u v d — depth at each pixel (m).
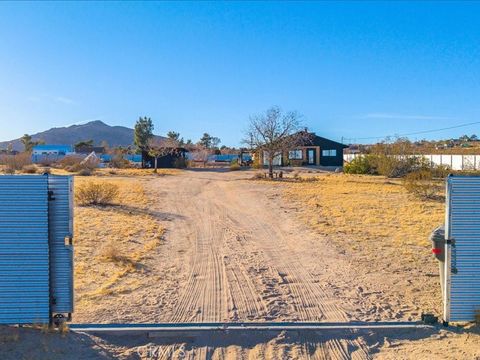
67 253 7.34
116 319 8.20
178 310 8.79
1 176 7.22
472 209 7.76
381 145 46.69
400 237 15.84
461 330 7.69
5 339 6.86
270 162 42.69
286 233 17.14
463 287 7.77
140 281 10.70
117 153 68.38
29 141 103.06
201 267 12.20
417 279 10.96
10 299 7.24
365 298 9.62
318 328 7.64
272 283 10.74
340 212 21.61
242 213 22.12
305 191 30.47
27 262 7.26
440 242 8.30
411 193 28.27
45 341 6.87
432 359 6.63
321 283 10.74
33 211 7.26
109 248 13.19
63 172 49.50
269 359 6.76
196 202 25.83
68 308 7.36
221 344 7.20
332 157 63.69
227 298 9.57
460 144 95.00
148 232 16.95
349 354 6.93
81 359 6.52
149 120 87.25
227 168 58.97
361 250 14.06
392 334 7.61
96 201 23.97
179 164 59.88
